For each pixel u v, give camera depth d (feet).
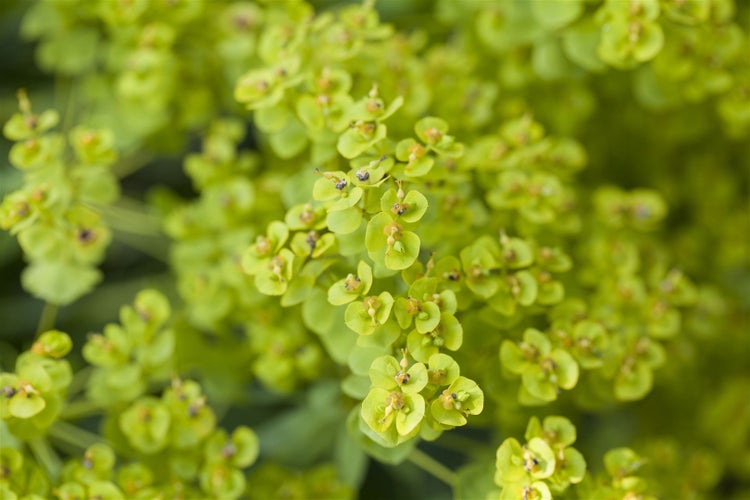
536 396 1.53
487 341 1.55
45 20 1.82
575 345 1.56
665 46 1.67
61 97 1.87
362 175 1.47
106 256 1.90
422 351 1.47
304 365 1.67
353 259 1.52
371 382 1.50
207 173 1.75
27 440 1.55
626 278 1.69
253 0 1.85
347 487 1.66
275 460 1.71
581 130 1.86
